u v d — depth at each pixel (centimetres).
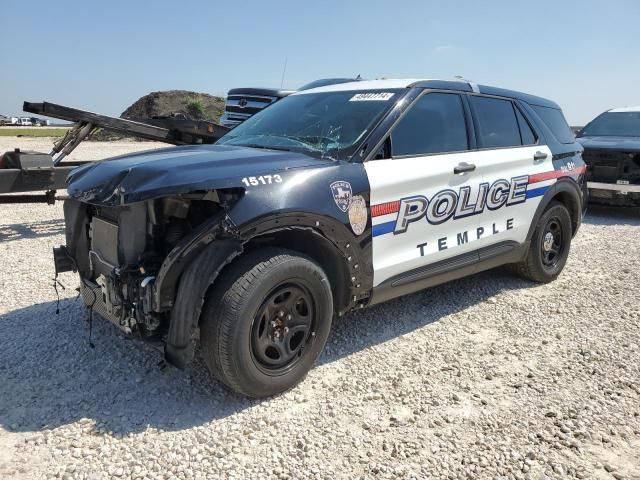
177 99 3559
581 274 631
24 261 637
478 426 326
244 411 338
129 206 330
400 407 346
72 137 798
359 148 396
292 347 360
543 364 404
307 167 365
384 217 399
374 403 350
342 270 382
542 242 571
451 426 326
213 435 312
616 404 350
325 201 357
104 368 383
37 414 328
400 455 298
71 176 388
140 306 326
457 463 293
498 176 498
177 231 339
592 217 1033
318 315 365
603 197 995
